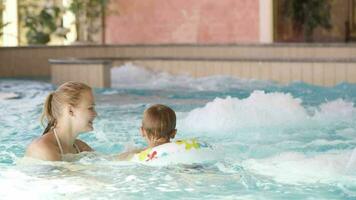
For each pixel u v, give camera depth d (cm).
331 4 1817
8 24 1552
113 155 444
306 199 368
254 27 1609
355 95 916
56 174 404
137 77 1215
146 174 406
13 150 528
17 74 1366
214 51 1449
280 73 1076
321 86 1020
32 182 393
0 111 786
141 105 845
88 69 1080
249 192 378
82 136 595
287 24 1667
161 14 1708
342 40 1855
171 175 404
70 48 1431
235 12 1628
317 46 1346
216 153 436
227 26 1639
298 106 700
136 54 1491
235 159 450
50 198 365
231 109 669
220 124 643
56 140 428
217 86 1058
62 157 425
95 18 1727
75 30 1716
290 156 467
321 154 490
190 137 598
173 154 418
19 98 929
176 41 1697
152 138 430
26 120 711
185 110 789
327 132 613
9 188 383
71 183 389
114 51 1484
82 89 424
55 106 423
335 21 1838
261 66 1099
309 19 1717
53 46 1405
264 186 390
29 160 420
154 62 1255
